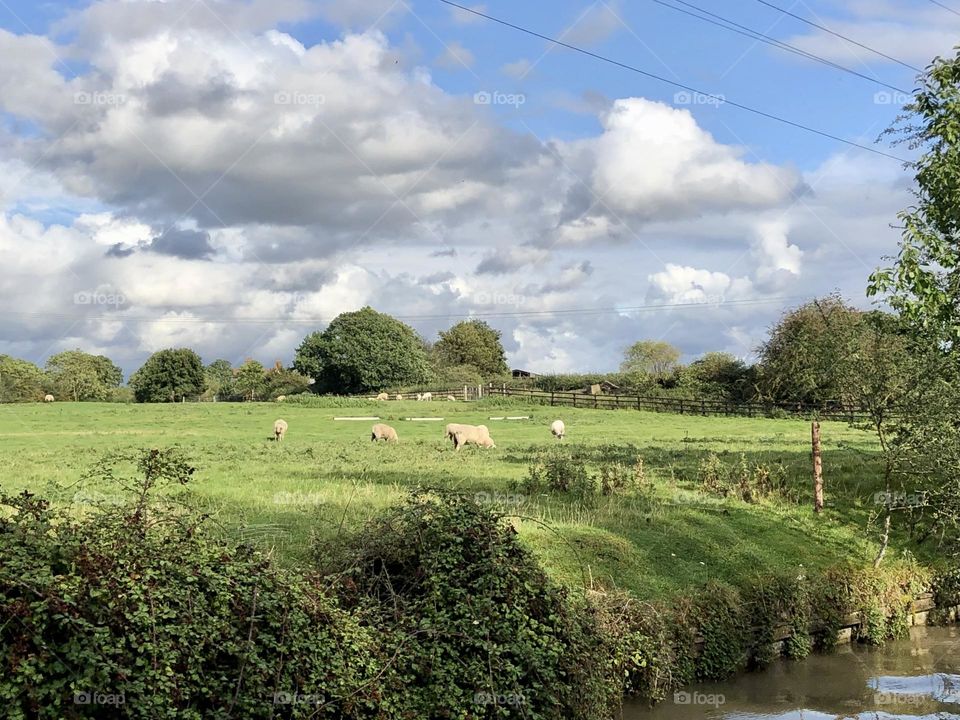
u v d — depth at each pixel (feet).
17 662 24.64
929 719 41.68
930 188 61.36
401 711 31.40
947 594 60.39
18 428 164.55
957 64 60.95
